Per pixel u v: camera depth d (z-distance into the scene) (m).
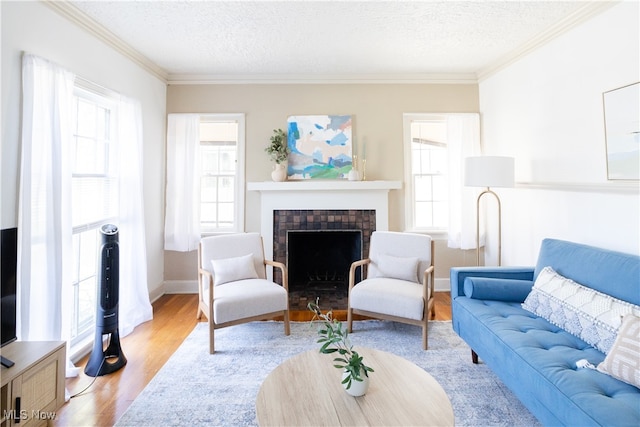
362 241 3.79
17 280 1.82
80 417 1.76
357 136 3.94
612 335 1.57
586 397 1.25
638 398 1.23
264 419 1.24
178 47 3.08
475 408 1.82
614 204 2.23
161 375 2.17
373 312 2.73
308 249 4.10
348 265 4.07
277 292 2.73
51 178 2.04
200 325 2.99
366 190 3.78
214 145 4.00
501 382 2.06
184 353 2.47
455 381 2.08
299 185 3.69
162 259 3.85
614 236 2.23
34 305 1.96
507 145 3.42
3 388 1.44
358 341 2.67
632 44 2.10
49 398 1.67
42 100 2.01
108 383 2.08
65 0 2.26
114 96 2.87
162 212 3.81
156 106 3.66
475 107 3.94
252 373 2.20
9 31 1.88
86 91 2.56
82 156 2.62
